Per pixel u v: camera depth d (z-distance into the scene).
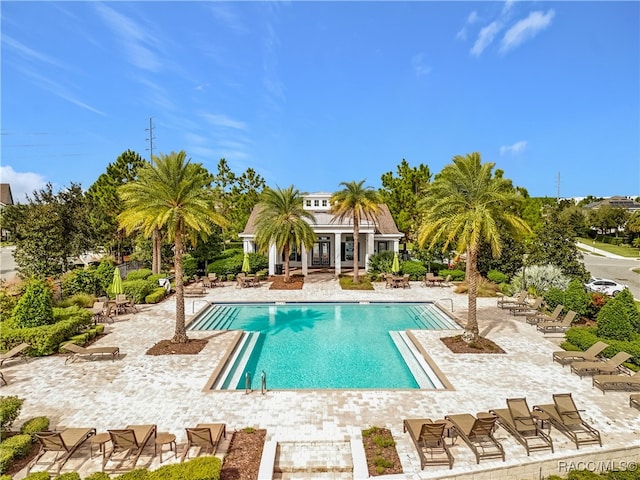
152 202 15.56
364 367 14.84
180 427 9.84
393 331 18.77
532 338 17.05
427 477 7.81
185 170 16.08
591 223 75.00
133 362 14.28
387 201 49.97
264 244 30.61
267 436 9.41
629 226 64.38
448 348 15.72
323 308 24.38
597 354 13.87
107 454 8.79
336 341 17.95
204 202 16.03
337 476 8.20
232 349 15.69
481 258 31.02
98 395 11.62
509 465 8.19
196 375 13.09
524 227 15.62
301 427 9.80
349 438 9.29
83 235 30.67
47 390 11.96
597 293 20.86
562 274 25.30
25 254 27.08
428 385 13.07
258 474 7.98
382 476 7.87
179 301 16.08
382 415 10.41
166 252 36.78
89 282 24.28
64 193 31.47
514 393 11.74
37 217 27.83
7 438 8.83
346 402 11.15
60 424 9.99
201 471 7.20
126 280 28.64
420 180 49.19
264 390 11.77
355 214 30.38
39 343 14.87
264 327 20.28
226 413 10.53
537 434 9.43
